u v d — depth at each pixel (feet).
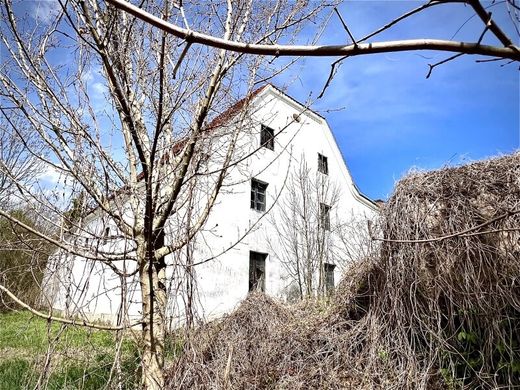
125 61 11.48
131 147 12.47
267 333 17.08
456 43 2.91
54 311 11.93
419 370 13.37
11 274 12.78
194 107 12.30
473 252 12.63
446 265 13.17
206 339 13.05
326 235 48.42
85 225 11.70
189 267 11.56
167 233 12.32
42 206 11.04
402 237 14.39
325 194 51.98
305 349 16.24
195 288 12.01
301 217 46.80
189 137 11.61
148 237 10.70
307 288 41.09
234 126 13.21
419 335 14.19
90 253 11.12
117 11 9.32
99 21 10.23
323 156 56.18
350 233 46.52
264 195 45.62
